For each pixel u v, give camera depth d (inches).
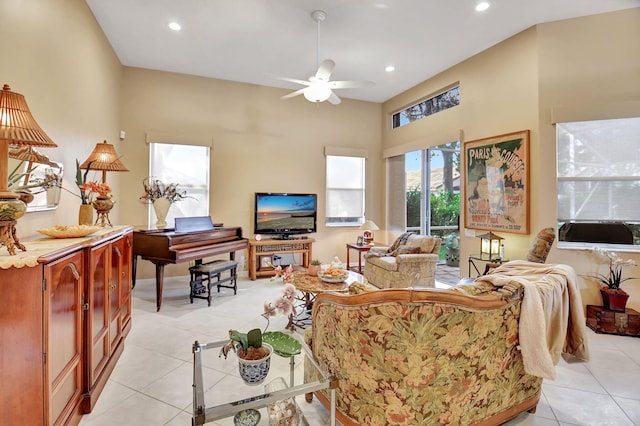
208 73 186.4
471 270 161.3
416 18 129.6
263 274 196.7
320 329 64.1
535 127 134.2
